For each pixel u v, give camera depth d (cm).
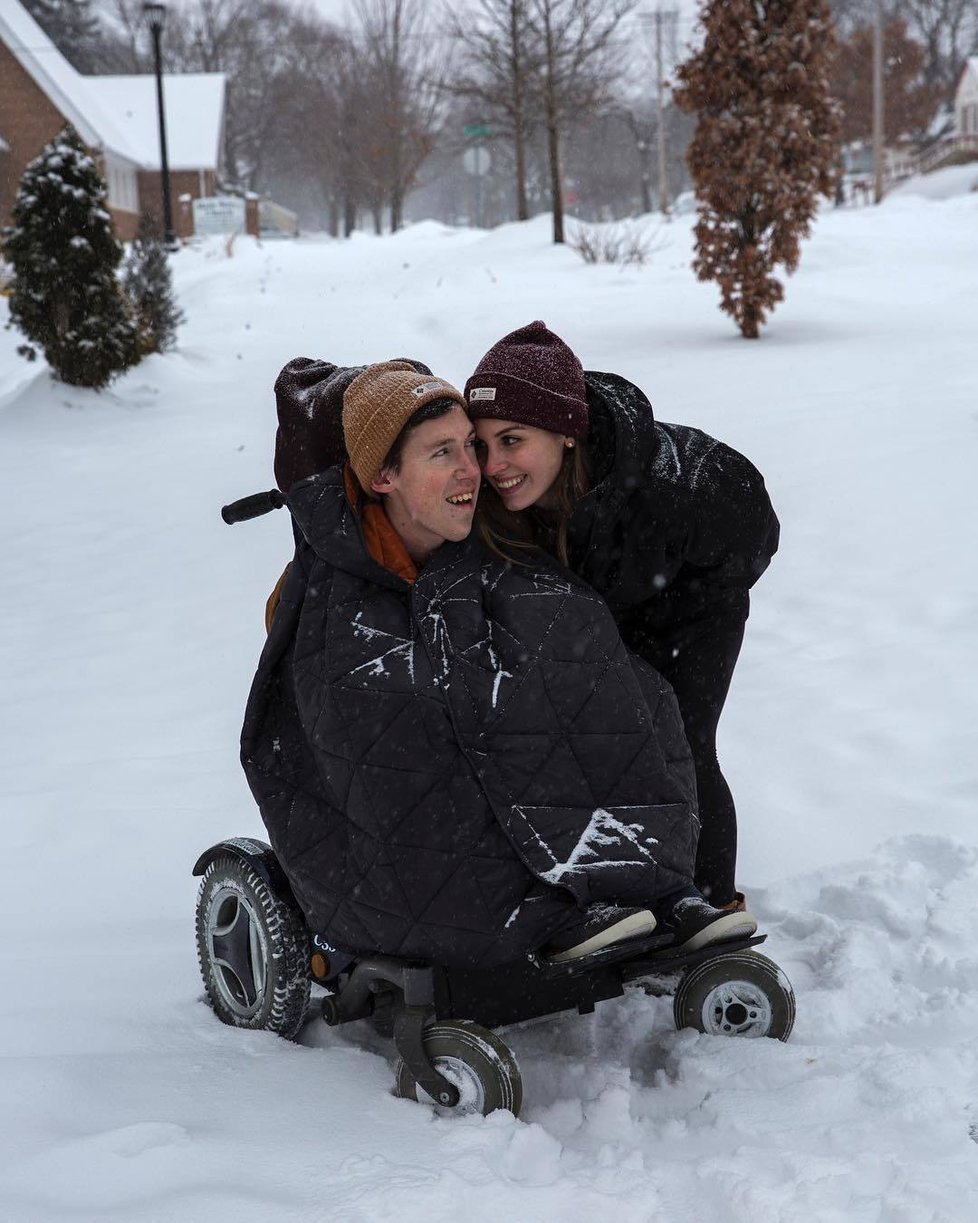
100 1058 274
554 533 287
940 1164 215
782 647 556
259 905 285
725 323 1667
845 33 7494
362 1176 221
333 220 7506
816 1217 203
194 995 313
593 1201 212
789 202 1483
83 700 584
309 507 274
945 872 346
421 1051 249
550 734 259
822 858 365
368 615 268
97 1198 220
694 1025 275
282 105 7794
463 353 1588
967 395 1020
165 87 5831
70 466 1245
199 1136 238
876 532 697
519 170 3544
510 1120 239
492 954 253
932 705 471
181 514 997
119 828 423
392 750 258
